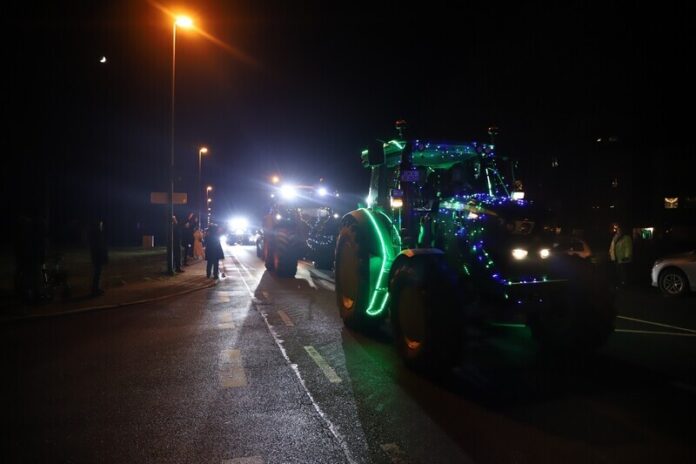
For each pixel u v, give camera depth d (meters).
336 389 6.12
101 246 13.35
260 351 7.88
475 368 6.91
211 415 5.36
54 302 12.28
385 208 9.38
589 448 4.57
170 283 16.06
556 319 7.70
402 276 6.90
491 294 7.11
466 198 7.84
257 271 20.45
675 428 4.97
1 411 5.51
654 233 36.78
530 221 7.17
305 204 18.48
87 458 4.46
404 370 6.84
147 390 6.14
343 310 9.58
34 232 11.90
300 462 4.36
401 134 8.65
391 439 4.76
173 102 18.64
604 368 6.92
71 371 6.91
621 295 14.45
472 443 4.67
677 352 7.75
